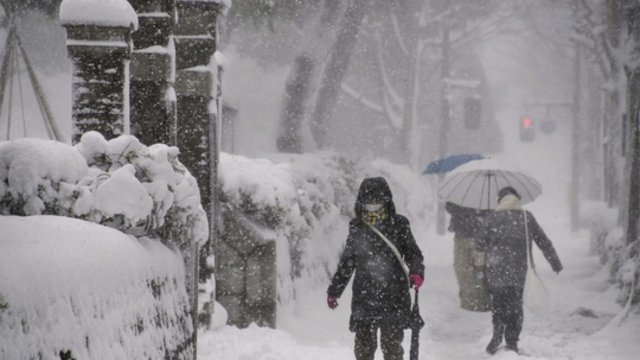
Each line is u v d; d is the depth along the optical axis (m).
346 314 36.09
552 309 39.88
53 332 8.78
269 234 30.03
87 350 9.62
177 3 27.88
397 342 21.34
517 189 37.91
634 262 43.44
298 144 76.19
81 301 9.73
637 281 34.81
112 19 19.50
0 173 12.93
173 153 15.80
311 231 40.56
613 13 71.88
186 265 17.14
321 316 34.75
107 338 10.37
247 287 29.59
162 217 14.82
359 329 21.41
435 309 40.19
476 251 40.28
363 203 21.44
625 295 42.19
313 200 43.16
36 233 10.06
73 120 19.78
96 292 10.27
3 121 71.25
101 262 10.77
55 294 9.07
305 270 38.12
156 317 13.16
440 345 31.20
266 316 29.56
